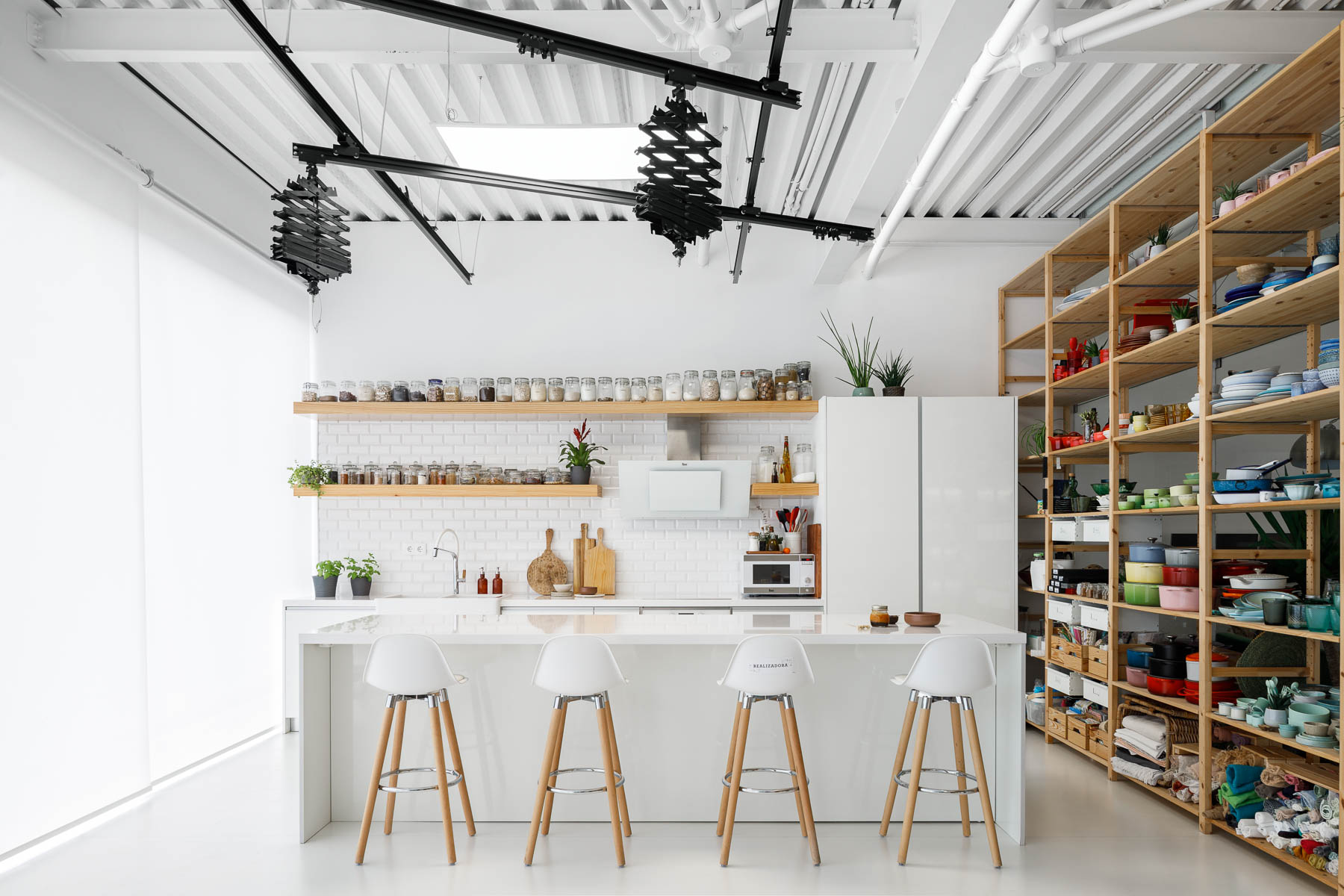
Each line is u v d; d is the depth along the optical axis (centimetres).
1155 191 465
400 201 502
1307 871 338
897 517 604
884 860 366
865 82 441
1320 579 411
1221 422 408
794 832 399
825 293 674
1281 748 382
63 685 393
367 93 473
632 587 661
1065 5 386
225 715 549
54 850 375
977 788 364
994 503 607
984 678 361
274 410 623
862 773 415
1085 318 568
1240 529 465
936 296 673
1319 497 348
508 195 634
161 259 496
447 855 371
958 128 493
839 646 418
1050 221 636
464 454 670
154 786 471
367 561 658
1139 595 459
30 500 378
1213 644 449
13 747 364
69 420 403
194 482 524
